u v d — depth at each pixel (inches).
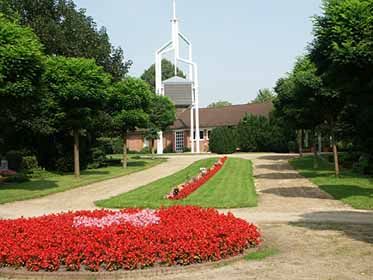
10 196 697.0
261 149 1993.1
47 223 366.6
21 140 1168.8
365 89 510.6
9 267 300.7
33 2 1304.1
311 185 782.5
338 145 1530.5
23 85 713.0
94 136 1307.8
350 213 506.0
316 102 850.1
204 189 737.6
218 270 293.4
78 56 1320.1
